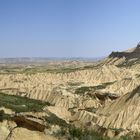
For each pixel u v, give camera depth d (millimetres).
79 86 146250
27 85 159000
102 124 88438
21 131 35344
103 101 117625
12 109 74750
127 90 127938
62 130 47344
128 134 70438
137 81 133375
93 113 100188
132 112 88438
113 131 71188
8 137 34438
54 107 101875
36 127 39844
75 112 104062
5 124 47312
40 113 77625
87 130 61031
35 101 111312
